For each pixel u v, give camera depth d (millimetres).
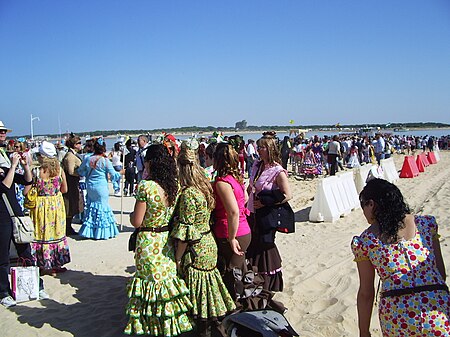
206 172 4469
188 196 4098
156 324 4090
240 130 170125
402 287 2695
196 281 4148
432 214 10883
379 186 2887
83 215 10312
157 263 4090
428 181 18453
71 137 8898
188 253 4160
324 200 10438
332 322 4691
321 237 8859
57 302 5383
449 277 5965
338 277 6242
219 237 4402
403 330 2660
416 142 47844
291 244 8312
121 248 8062
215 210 4438
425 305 2643
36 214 6250
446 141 49844
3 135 5840
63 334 4492
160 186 4164
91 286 5945
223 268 4398
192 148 4477
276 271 4871
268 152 4949
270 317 3859
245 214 4621
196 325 4230
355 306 5086
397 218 2783
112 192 17031
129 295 4145
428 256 2754
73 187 8883
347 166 26922
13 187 5504
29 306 5254
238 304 4289
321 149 22328
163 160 4211
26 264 5859
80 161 8969
